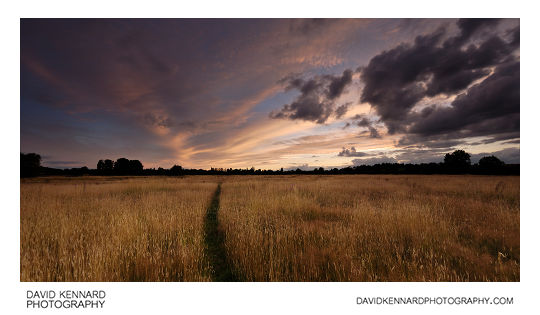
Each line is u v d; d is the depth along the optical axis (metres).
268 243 3.94
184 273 3.04
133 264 3.24
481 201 8.12
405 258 3.39
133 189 13.50
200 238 4.38
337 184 15.86
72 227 4.73
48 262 3.26
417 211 5.76
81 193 11.31
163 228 4.77
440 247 3.81
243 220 5.48
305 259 3.32
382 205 7.36
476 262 3.36
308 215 6.39
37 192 11.27
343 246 3.71
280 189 12.22
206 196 10.41
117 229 4.48
